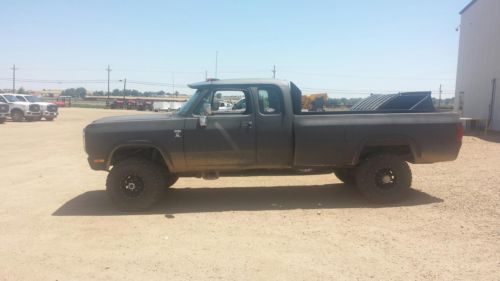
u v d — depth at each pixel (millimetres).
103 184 9617
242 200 7957
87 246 5613
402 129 7402
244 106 7461
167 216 6961
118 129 7293
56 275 4746
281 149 7383
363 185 7488
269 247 5477
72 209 7477
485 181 9109
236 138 7324
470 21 28578
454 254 5141
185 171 7500
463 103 30031
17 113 33219
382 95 8836
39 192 8812
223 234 6012
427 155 7523
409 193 8164
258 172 7664
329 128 7336
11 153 14859
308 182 9523
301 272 4715
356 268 4797
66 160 13211
